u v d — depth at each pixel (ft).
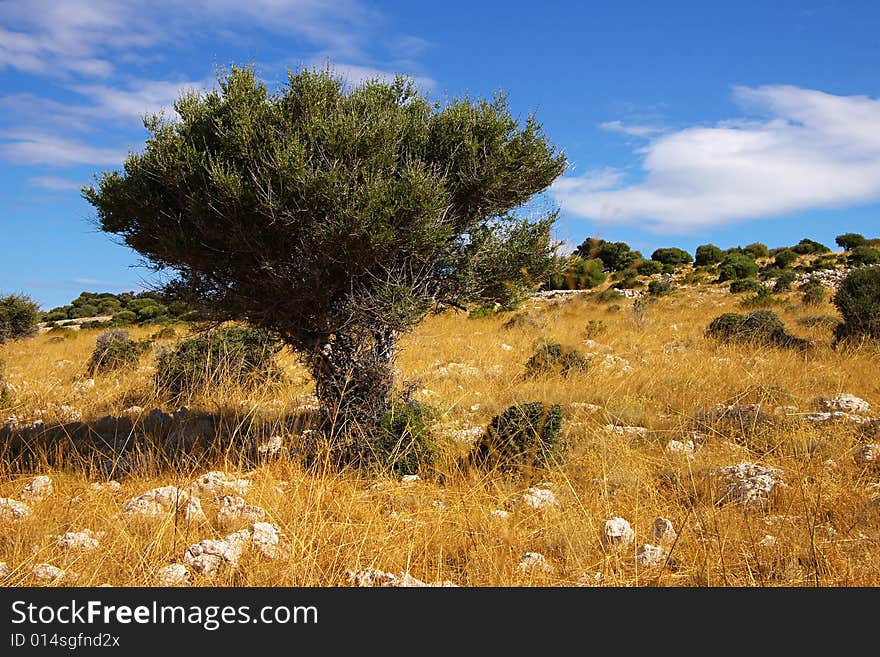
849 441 20.12
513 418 20.42
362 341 21.34
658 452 21.02
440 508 15.94
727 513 15.30
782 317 70.69
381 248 18.89
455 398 29.43
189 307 21.24
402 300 19.63
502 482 17.92
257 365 32.89
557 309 90.38
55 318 183.11
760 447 20.80
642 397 28.50
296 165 18.07
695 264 175.42
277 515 15.55
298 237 18.86
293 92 20.29
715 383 30.50
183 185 19.26
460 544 14.48
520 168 21.99
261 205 18.03
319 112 19.75
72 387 36.50
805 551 13.62
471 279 22.03
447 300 22.59
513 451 19.45
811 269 139.13
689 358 38.68
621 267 149.59
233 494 17.31
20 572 12.71
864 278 44.24
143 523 14.94
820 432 21.15
